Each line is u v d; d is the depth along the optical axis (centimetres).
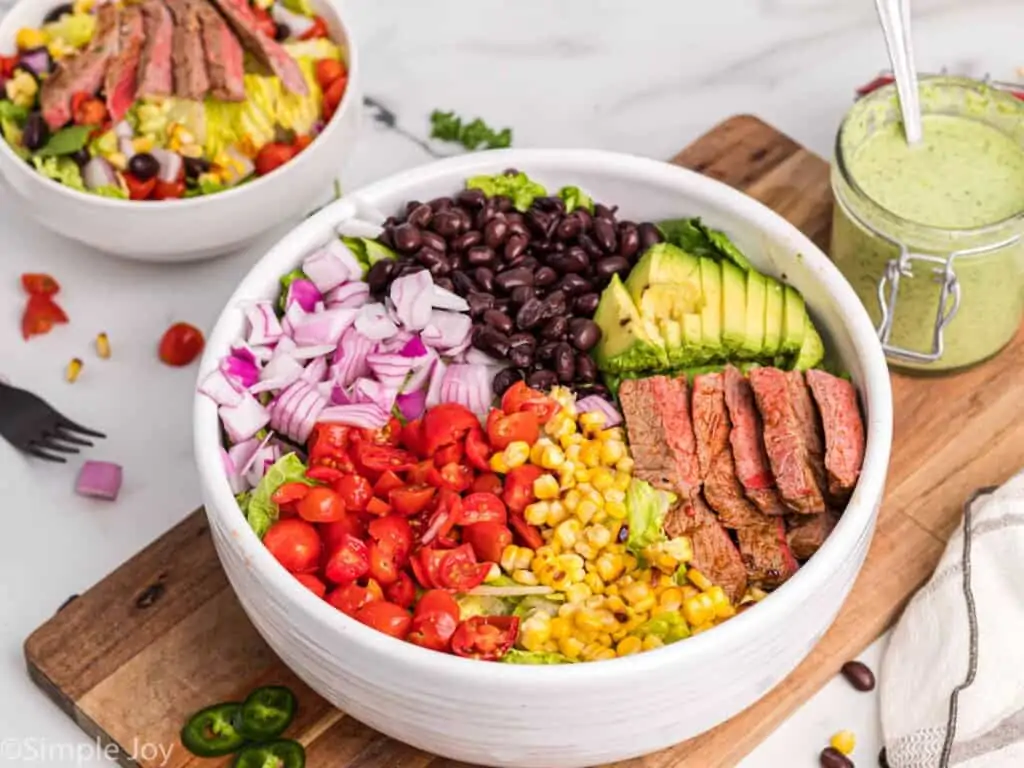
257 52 99
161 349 98
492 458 84
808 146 105
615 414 88
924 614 86
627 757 82
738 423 86
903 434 93
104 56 98
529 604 83
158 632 87
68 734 87
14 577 91
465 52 110
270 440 87
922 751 83
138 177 96
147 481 94
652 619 81
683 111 107
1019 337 96
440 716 78
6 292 100
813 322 90
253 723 84
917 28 110
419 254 90
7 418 95
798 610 79
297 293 89
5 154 96
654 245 91
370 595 80
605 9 112
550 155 92
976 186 92
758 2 112
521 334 89
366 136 106
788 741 86
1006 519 86
